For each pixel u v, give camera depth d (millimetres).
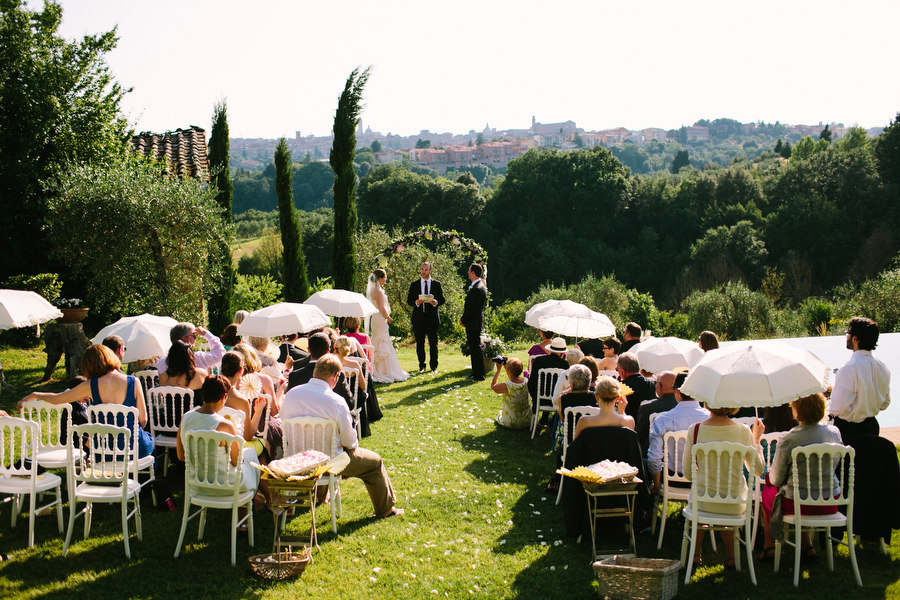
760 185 56688
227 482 4871
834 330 21609
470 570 4773
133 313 10906
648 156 190625
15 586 4375
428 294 12203
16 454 6508
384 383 11234
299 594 4387
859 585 4477
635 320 25641
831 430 4605
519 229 54312
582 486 5227
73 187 10422
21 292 7367
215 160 15516
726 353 4832
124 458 4848
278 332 7324
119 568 4680
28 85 11516
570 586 4562
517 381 8469
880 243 45125
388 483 5754
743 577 4672
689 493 5051
